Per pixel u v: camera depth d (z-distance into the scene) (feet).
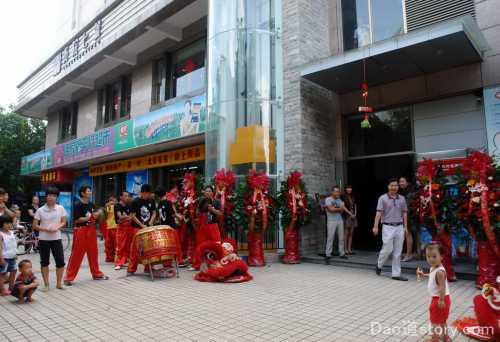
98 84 61.87
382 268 24.54
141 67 54.24
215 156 31.53
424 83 28.32
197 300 17.17
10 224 19.38
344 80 29.84
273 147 30.83
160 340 12.11
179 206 28.53
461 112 26.94
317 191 31.09
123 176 58.54
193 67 46.65
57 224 20.01
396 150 30.32
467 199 19.63
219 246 22.49
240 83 31.63
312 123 31.42
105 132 52.95
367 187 31.94
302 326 13.39
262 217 26.25
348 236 30.12
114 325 13.71
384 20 31.68
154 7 41.91
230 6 32.91
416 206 22.67
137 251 22.95
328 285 20.17
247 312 15.15
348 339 12.09
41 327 13.62
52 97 69.31
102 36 51.24
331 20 35.14
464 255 25.08
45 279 19.52
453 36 22.04
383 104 30.50
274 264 27.45
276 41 32.81
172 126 41.14
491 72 25.30
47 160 69.67
